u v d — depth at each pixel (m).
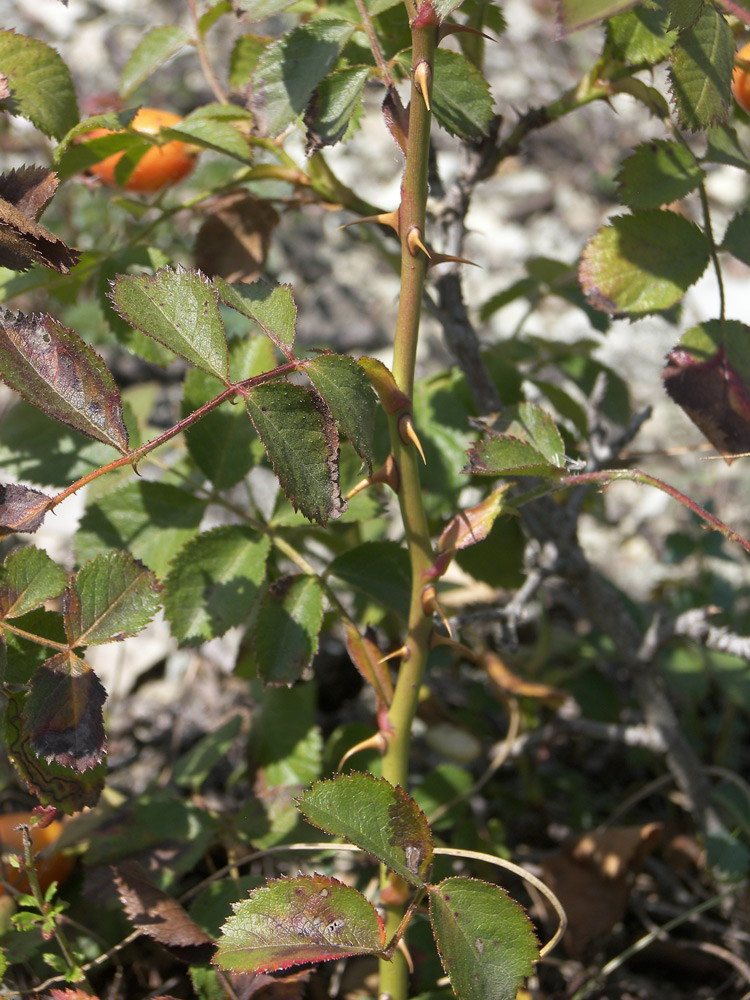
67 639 0.24
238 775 0.37
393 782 0.26
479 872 0.34
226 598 0.28
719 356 0.26
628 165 0.26
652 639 0.34
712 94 0.25
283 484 0.23
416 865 0.23
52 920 0.26
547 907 0.33
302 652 0.27
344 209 0.31
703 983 0.34
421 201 0.24
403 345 0.25
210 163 0.36
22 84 0.27
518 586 0.36
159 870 0.30
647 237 0.27
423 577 0.25
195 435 0.30
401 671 0.26
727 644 0.33
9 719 0.24
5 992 0.28
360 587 0.29
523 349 0.39
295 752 0.32
